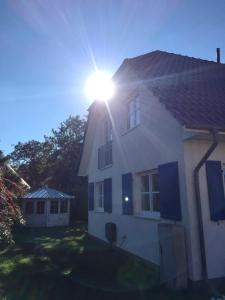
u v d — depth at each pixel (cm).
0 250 1220
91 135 1591
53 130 4134
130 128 1110
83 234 1728
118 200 1187
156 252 858
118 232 1166
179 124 683
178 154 749
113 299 618
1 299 622
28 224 2427
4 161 769
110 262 957
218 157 744
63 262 972
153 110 909
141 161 984
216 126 649
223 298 592
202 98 849
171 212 764
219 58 1366
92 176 1599
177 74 1077
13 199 751
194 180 710
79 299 624
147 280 741
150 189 952
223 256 695
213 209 704
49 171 3800
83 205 2803
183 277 659
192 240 682
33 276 796
